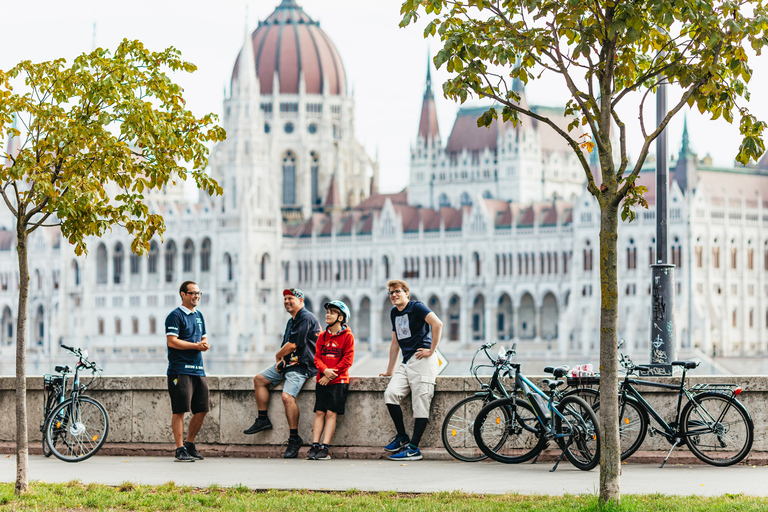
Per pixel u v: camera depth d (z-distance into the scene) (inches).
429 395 930.1
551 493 771.4
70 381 1022.4
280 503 729.0
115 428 1016.9
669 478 834.2
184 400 944.3
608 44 726.5
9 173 794.2
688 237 6875.0
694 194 6963.6
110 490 784.9
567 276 7608.3
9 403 1047.6
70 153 804.6
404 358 944.9
